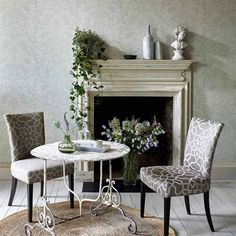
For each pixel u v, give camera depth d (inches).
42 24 180.1
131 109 200.8
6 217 139.1
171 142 194.2
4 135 184.9
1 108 183.6
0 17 178.7
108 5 180.4
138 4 181.0
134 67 179.0
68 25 180.7
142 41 182.9
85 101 181.3
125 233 126.6
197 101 187.2
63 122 185.9
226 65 185.6
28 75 182.5
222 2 182.4
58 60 182.4
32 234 125.2
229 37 184.2
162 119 200.8
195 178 127.1
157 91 184.1
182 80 183.5
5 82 182.2
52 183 181.9
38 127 157.5
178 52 180.1
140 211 141.5
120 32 181.8
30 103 184.2
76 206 150.9
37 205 152.7
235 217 143.8
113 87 181.8
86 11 180.2
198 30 183.3
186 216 143.9
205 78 186.1
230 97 187.8
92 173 185.3
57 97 184.4
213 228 131.4
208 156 129.1
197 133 138.4
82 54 174.9
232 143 190.5
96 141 129.3
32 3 178.9
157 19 182.1
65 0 179.5
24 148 152.1
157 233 127.0
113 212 144.7
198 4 182.1
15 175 140.6
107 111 199.9
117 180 186.7
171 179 125.5
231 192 172.4
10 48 180.5
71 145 125.2
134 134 170.6
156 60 177.6
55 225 131.6
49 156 120.4
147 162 203.0
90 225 132.6
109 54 182.5
